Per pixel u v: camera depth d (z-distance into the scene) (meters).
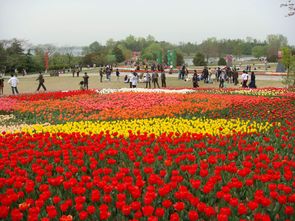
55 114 17.03
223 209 4.55
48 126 13.25
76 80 53.16
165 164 7.14
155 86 37.75
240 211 4.68
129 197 5.80
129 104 18.67
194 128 11.91
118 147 8.67
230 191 6.00
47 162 7.56
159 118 14.52
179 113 15.91
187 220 5.16
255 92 25.56
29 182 5.93
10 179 6.11
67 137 9.52
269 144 9.62
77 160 7.36
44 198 5.29
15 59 88.81
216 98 20.14
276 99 19.98
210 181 5.80
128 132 10.57
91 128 12.12
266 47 152.88
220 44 156.75
